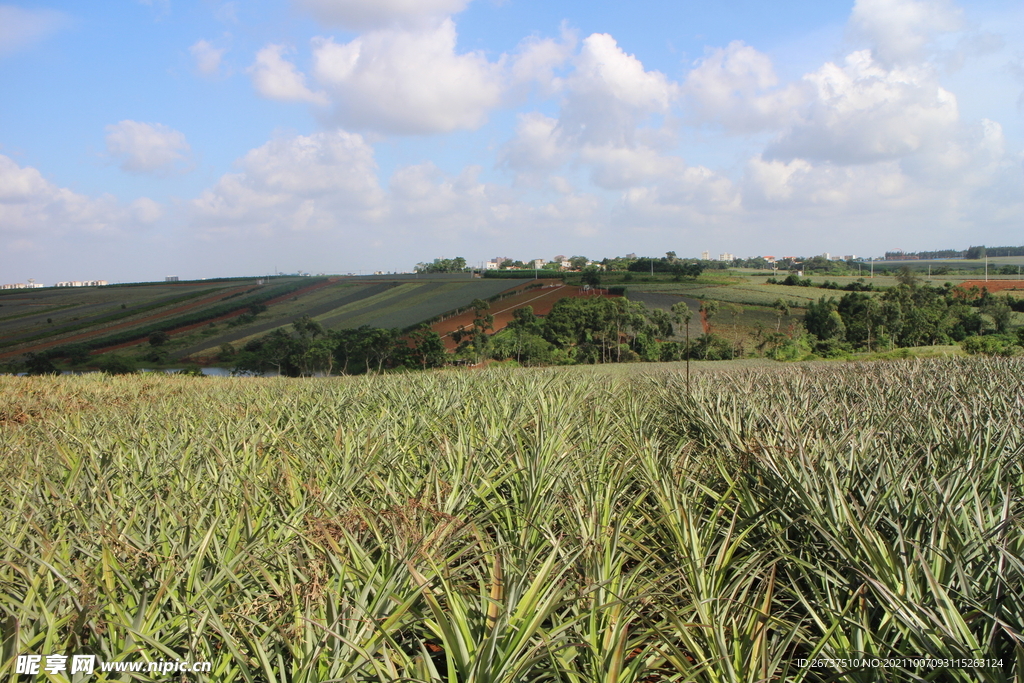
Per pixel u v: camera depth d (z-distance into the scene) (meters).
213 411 9.12
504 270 147.50
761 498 4.16
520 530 3.65
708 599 2.64
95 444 6.16
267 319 119.50
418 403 8.18
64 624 2.60
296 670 2.30
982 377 9.58
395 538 3.06
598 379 14.05
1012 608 2.58
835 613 2.78
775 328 81.88
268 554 3.12
